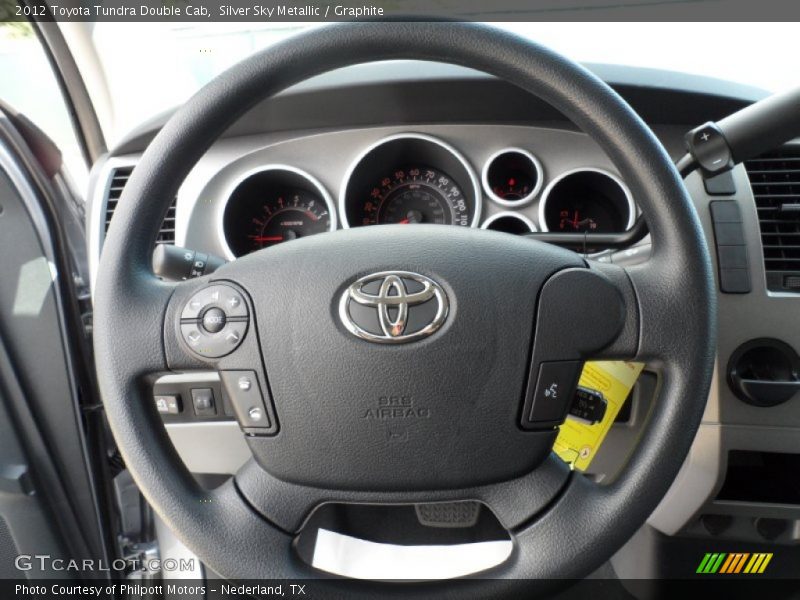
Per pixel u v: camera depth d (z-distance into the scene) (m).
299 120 1.10
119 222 0.60
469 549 0.78
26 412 0.99
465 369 0.56
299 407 0.57
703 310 0.57
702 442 0.97
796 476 1.06
